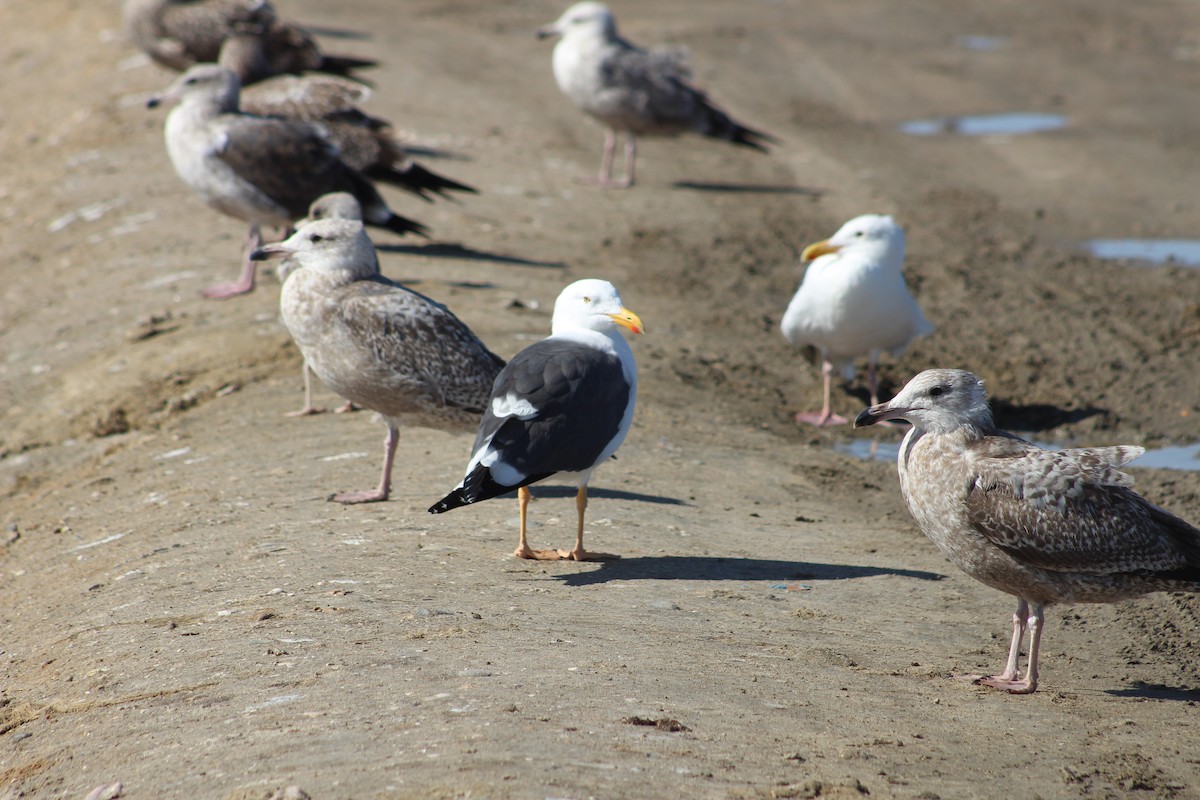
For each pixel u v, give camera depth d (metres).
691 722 7.10
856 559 10.93
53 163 25.22
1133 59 38.00
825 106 32.69
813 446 14.59
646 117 24.84
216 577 10.05
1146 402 16.45
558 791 6.06
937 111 32.59
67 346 17.28
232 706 7.55
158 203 22.14
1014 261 22.11
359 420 14.09
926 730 7.32
